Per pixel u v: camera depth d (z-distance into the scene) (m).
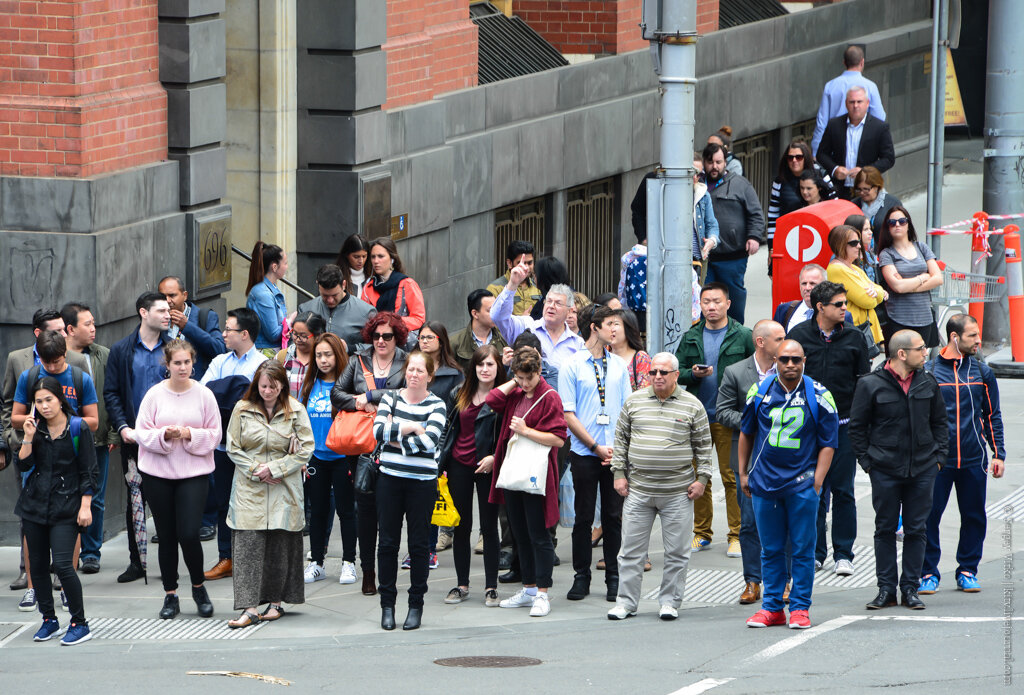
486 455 29.84
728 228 46.34
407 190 44.53
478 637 27.84
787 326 33.22
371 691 23.45
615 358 29.95
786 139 67.75
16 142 34.47
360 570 32.81
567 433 29.78
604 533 30.19
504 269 51.19
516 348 29.38
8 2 34.19
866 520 35.34
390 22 44.53
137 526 31.59
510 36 53.50
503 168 49.28
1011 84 48.44
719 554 33.41
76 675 24.95
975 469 29.95
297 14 42.22
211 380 32.34
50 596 28.33
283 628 28.81
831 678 23.95
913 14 78.62
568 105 52.88
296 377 32.28
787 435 27.50
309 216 42.91
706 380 32.50
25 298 34.53
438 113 46.16
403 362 30.91
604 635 27.67
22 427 30.47
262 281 36.16
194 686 23.95
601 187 55.94
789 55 66.94
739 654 25.80
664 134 32.88
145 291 35.75
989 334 48.97
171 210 37.00
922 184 78.69
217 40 37.72
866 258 36.34
